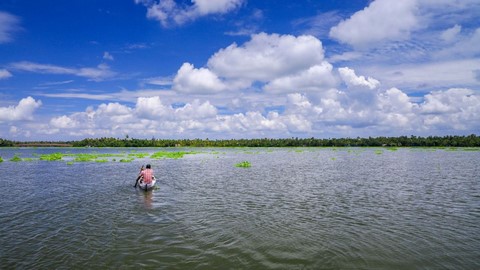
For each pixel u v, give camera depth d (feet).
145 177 83.30
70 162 182.39
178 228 47.39
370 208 60.64
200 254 37.09
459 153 289.53
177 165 161.99
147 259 35.65
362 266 33.58
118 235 44.11
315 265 33.88
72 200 68.74
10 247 39.42
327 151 372.17
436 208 60.49
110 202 66.54
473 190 81.15
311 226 48.29
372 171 129.39
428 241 41.29
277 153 316.40
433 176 111.45
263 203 65.41
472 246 39.40
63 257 36.22
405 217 53.62
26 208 61.00
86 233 45.03
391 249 38.45
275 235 43.96
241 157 239.71
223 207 61.57
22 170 135.03
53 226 48.57
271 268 33.17
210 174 119.03
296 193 77.10
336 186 88.58
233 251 38.01
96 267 33.60
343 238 42.55
